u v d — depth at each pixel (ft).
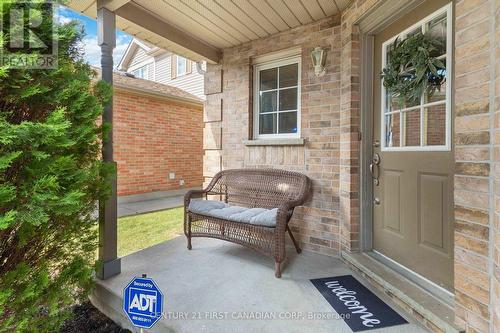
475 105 4.65
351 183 8.78
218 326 5.70
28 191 4.70
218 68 12.89
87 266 6.32
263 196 10.61
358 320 5.89
